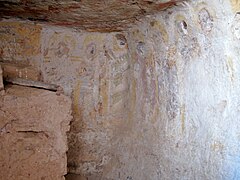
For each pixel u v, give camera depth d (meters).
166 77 2.67
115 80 3.38
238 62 1.92
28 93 2.33
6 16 2.85
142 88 3.06
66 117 2.40
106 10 2.59
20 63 3.08
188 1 2.14
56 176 2.36
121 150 3.22
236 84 1.95
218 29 2.02
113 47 3.36
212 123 2.15
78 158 3.32
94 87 3.38
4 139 2.21
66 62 3.28
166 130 2.67
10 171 2.23
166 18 2.49
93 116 3.38
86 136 3.36
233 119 1.97
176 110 2.57
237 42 1.90
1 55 3.02
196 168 2.23
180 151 2.46
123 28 3.09
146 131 2.96
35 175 2.30
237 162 1.89
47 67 3.21
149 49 2.86
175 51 2.52
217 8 1.96
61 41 3.24
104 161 3.34
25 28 3.08
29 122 2.29
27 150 2.28
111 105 3.39
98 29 3.19
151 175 2.73
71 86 3.31
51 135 2.35
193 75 2.35
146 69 2.96
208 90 2.20
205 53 2.19
